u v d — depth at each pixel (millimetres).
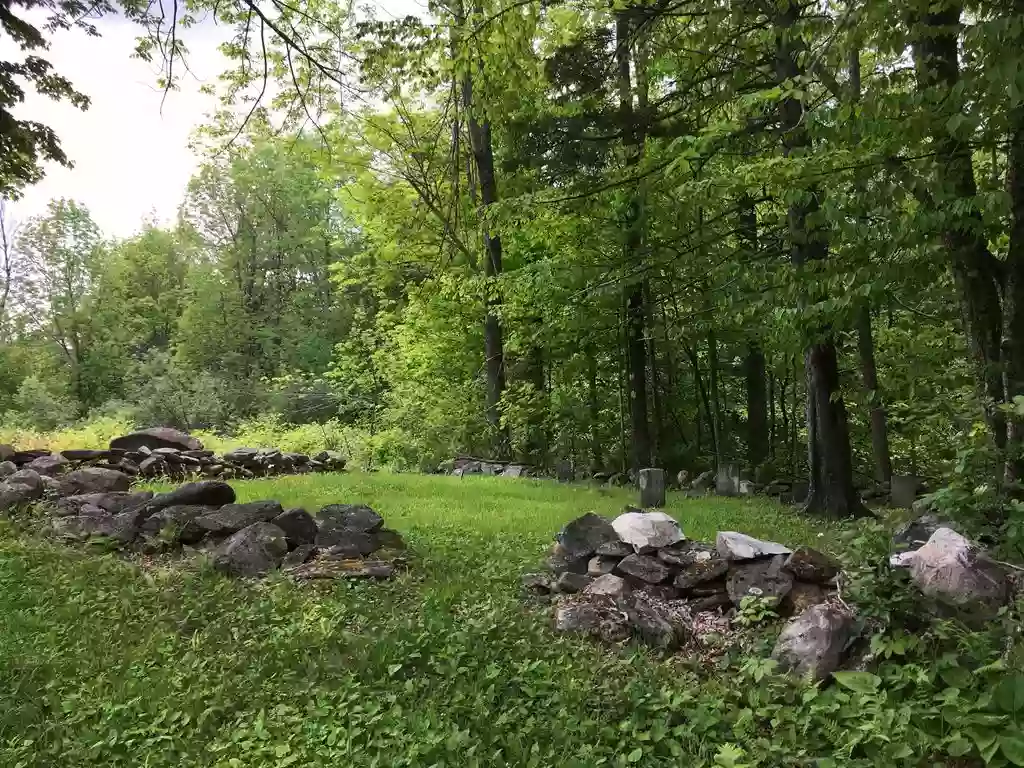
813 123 8117
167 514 9078
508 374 24828
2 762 4098
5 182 16500
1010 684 3719
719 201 14555
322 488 14219
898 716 3943
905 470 23250
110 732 4320
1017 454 5410
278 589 6996
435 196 22000
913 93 7191
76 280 49500
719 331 20750
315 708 4574
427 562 8047
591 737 4195
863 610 4789
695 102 13695
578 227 18516
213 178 46000
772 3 11344
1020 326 8188
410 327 28031
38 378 45125
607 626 5828
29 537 8922
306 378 43625
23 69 14586
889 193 7879
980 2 6430
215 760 4078
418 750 3963
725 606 6512
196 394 34781
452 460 23281
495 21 10422
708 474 18922
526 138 20078
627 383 24703
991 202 6973
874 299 9164
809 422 13875
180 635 6004
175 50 6691
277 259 48750
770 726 4320
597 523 7711
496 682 4801
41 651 5543
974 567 4910
